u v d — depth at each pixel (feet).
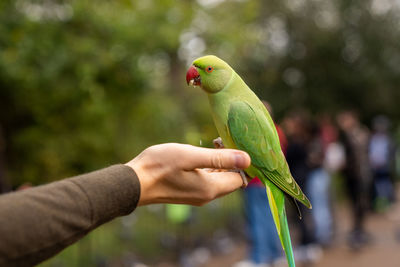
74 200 2.66
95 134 21.90
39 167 21.38
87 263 18.04
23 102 19.58
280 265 17.48
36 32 16.72
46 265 16.88
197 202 4.22
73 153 21.44
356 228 21.49
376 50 48.24
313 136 19.83
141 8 19.04
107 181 2.94
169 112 25.21
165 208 22.75
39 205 2.48
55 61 16.43
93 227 2.81
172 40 18.75
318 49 48.80
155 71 20.56
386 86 48.80
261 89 50.37
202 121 29.73
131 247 20.11
